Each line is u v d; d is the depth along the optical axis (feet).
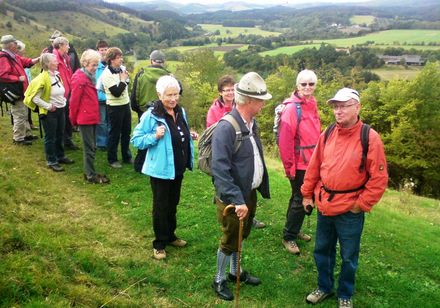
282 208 23.47
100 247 16.55
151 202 22.12
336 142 13.48
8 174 21.67
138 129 15.80
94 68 23.02
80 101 22.68
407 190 45.93
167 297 14.30
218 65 188.55
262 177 14.51
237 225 13.75
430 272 18.06
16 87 27.30
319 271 15.02
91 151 23.97
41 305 11.21
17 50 29.66
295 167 17.40
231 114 13.32
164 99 15.64
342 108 12.76
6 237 14.08
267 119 128.16
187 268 16.38
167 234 16.90
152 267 15.90
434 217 33.09
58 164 25.61
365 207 12.99
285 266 17.38
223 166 12.75
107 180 24.40
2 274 11.85
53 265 13.60
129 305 13.03
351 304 14.58
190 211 21.71
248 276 15.81
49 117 24.41
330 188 13.52
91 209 20.58
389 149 109.40
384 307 15.14
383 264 18.24
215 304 14.25
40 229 16.14
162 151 15.65
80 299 12.35
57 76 24.99
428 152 106.52
